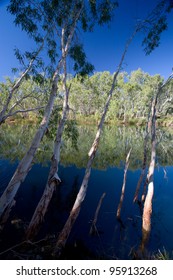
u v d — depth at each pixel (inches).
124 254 180.9
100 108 1893.5
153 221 248.8
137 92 1813.5
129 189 345.7
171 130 1286.9
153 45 255.9
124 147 687.7
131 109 1911.9
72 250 180.2
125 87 1681.8
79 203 177.0
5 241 181.2
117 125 1706.4
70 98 1565.0
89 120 1761.8
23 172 162.6
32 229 185.5
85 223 229.8
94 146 187.9
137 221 241.9
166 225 238.1
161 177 421.4
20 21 217.2
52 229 210.5
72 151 585.9
